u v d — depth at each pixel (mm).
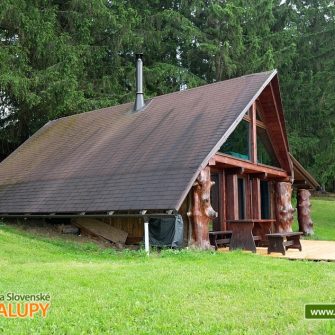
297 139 27344
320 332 4832
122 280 7207
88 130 18141
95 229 14672
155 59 28875
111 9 25609
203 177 11766
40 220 16484
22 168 18031
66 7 24344
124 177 12805
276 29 31469
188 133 13242
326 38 27719
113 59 25703
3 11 19281
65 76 20719
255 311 5574
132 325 5094
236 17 27094
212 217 11844
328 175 23609
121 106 18750
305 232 18781
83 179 14055
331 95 24109
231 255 10453
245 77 15172
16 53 20062
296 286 6949
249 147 15133
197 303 5926
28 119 24062
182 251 10789
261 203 17062
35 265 8789
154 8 29078
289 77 29328
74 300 6070
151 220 12891
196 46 28703
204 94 15453
